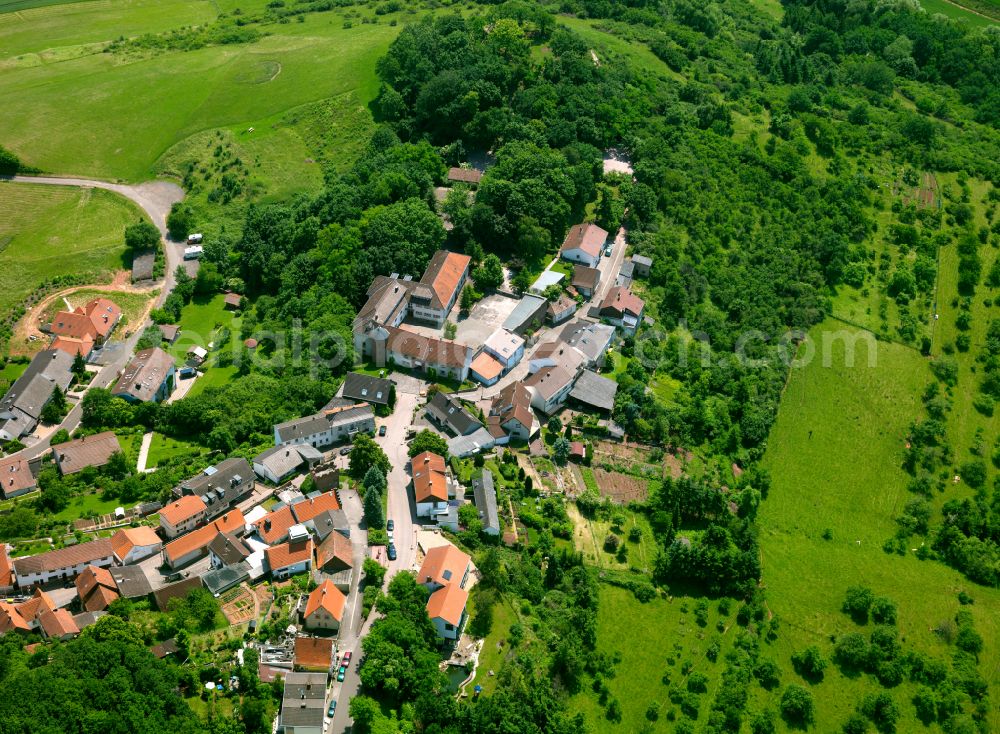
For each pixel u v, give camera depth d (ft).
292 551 576.61
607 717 562.25
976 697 614.34
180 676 490.90
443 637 562.25
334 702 509.35
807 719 586.04
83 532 611.47
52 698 445.37
